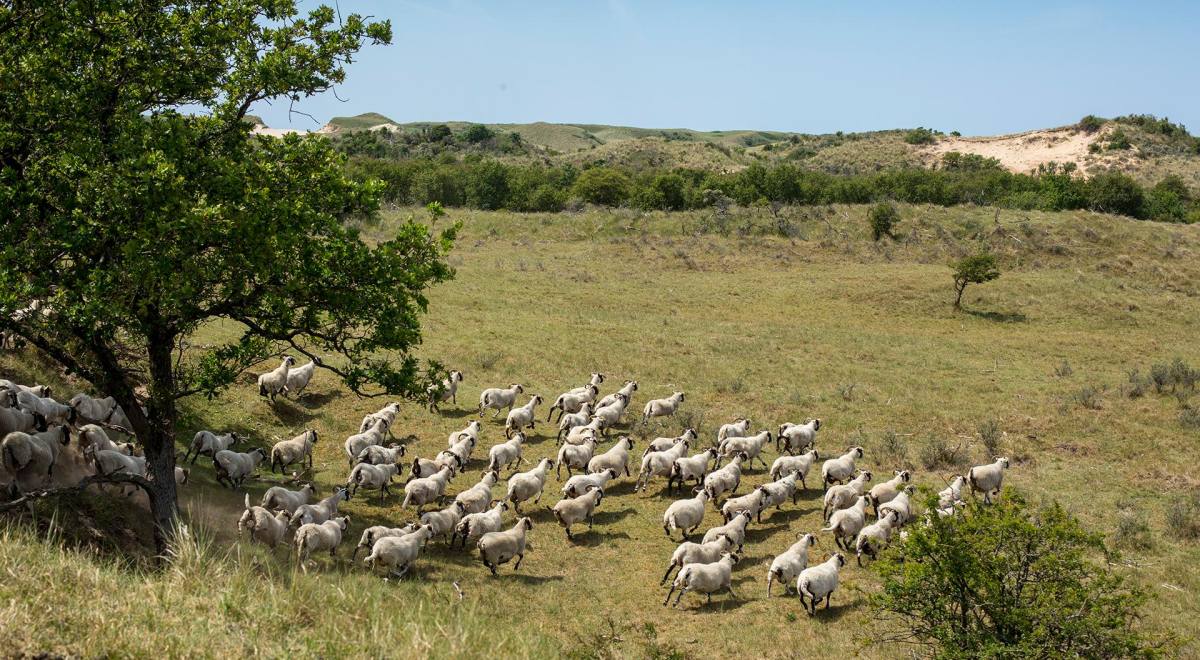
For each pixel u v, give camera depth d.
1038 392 34.28
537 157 165.62
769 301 51.03
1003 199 81.75
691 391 32.66
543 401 30.41
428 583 15.12
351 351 14.41
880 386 34.47
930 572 11.70
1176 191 103.12
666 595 16.23
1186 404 31.58
